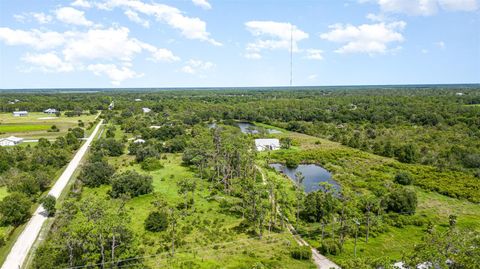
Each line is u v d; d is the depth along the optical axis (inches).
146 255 1831.9
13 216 2105.1
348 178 3331.7
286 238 2084.2
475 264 1242.6
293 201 2632.9
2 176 2920.8
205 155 3540.8
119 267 1663.4
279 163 4065.0
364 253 1903.3
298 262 1796.3
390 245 2004.2
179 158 4109.3
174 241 1980.8
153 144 4429.1
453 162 3683.6
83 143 4717.0
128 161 3902.6
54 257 1624.0
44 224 2139.5
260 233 2070.6
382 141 4756.4
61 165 3540.8
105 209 1878.7
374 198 2368.4
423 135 4963.1
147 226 2145.7
